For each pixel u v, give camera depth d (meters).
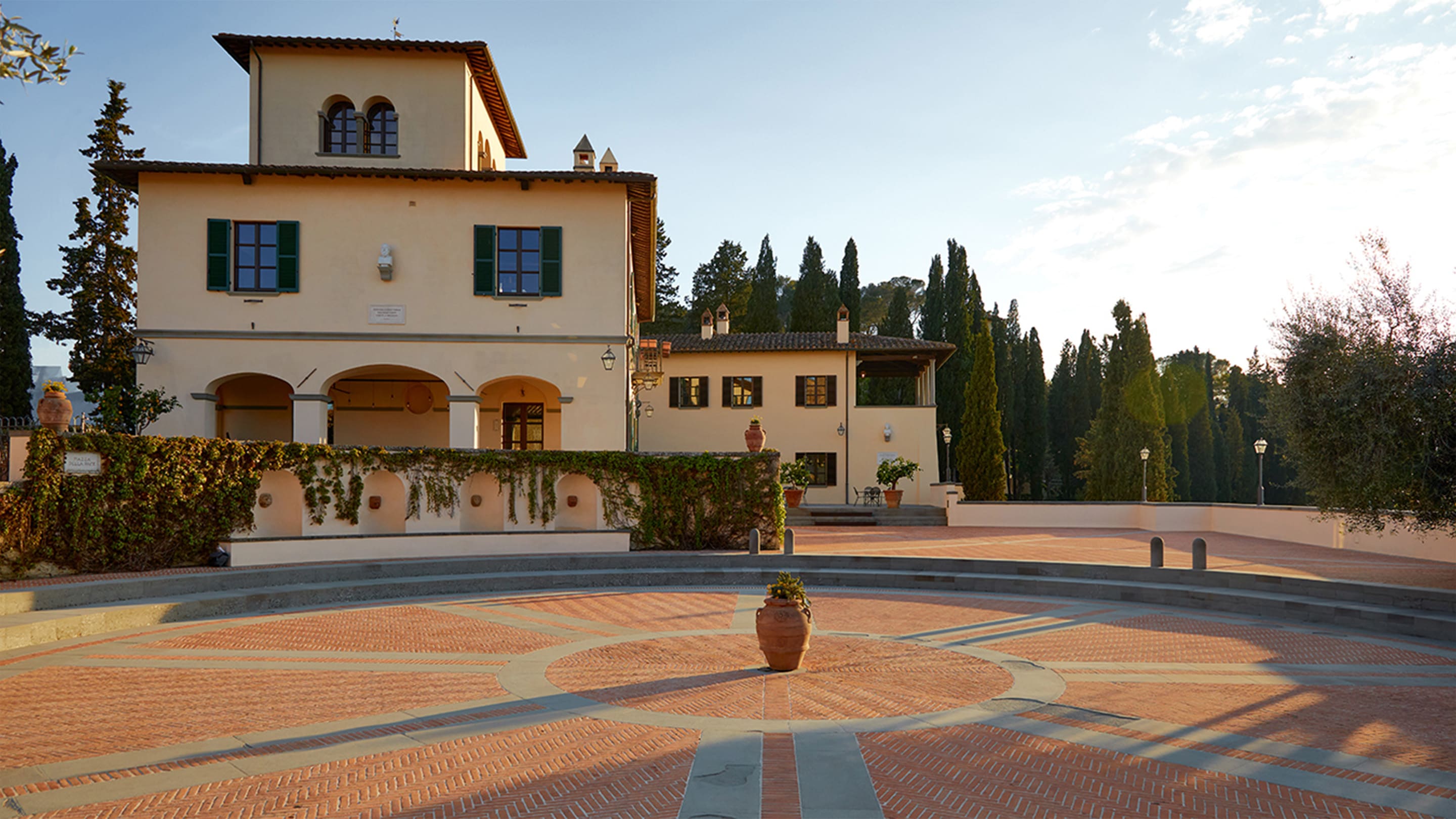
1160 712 8.46
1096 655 11.23
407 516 19.48
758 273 54.59
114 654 10.99
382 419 26.97
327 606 15.00
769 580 18.11
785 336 40.03
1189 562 18.92
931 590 17.45
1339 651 11.66
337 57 26.05
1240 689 9.48
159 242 23.34
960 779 6.54
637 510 21.14
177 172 23.22
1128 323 48.59
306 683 9.47
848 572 18.00
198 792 6.16
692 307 70.38
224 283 23.45
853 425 36.66
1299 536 24.66
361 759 6.92
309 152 25.81
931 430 36.47
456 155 26.19
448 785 6.33
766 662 10.55
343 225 23.89
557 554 19.88
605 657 10.89
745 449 36.94
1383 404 13.83
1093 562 18.31
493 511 20.97
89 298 32.16
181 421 23.14
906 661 10.76
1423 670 10.53
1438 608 13.32
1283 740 7.60
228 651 11.18
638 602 15.48
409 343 23.84
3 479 14.84
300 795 6.12
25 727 7.73
